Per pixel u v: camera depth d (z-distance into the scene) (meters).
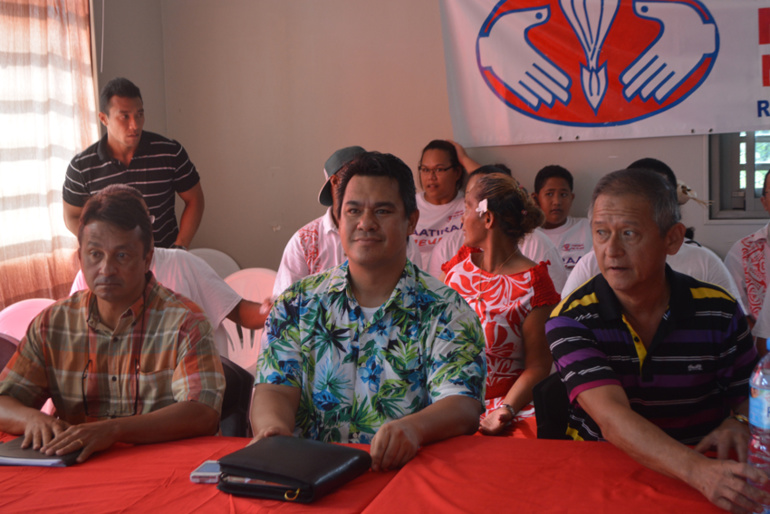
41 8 3.57
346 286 1.59
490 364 2.22
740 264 3.30
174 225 3.82
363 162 1.56
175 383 1.69
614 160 4.07
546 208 3.97
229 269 4.45
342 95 4.49
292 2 4.51
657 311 1.55
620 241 1.46
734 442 1.31
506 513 1.11
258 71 4.60
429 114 4.38
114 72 4.19
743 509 1.08
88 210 1.68
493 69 4.14
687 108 3.88
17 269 3.44
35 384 1.75
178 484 1.28
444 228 4.11
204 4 4.62
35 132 3.54
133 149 3.58
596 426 1.64
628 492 1.18
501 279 2.22
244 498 1.21
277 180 4.64
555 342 1.56
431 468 1.30
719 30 3.78
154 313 1.75
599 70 3.98
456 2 4.14
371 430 1.55
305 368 1.60
